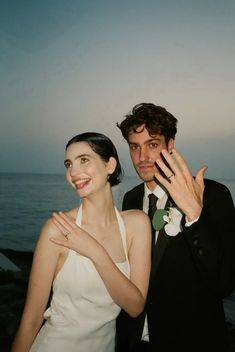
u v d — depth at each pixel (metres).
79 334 1.65
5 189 56.00
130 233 1.83
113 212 1.85
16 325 5.32
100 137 1.75
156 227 2.00
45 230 1.67
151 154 2.27
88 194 1.71
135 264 1.78
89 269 1.67
